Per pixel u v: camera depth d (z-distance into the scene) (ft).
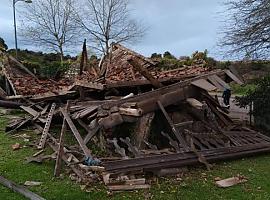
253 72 51.24
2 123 45.47
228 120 38.78
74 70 73.56
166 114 30.89
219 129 33.55
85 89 38.17
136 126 31.01
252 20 44.96
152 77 34.32
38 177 25.68
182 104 34.58
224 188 24.22
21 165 28.53
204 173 26.99
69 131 37.45
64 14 129.08
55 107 40.37
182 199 22.17
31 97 45.47
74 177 25.17
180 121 33.96
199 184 24.77
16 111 53.42
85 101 36.32
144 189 23.54
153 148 29.53
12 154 32.01
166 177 25.81
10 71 57.21
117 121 29.01
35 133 39.17
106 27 119.75
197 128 33.83
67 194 22.44
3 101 46.06
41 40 129.59
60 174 25.98
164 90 32.71
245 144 32.96
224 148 30.78
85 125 31.71
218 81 36.40
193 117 34.88
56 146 31.89
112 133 29.99
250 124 42.98
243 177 26.22
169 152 28.37
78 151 28.99
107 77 40.78
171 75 39.68
